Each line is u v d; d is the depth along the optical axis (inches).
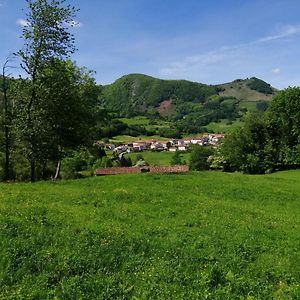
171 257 572.1
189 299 449.7
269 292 483.8
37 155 1723.7
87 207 861.2
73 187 1220.5
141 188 1229.1
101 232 644.7
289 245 669.9
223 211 932.0
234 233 721.6
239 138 3540.8
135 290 474.9
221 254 593.0
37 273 502.6
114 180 1432.1
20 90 1665.8
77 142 1999.3
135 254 573.9
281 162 3432.6
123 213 824.9
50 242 588.7
